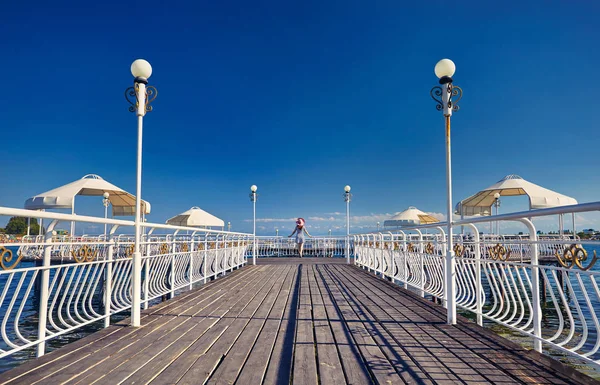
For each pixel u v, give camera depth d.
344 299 5.38
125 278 4.24
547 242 2.58
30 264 16.17
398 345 3.05
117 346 2.99
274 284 7.12
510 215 2.80
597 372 4.44
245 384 2.23
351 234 12.93
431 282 5.35
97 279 3.62
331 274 9.14
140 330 3.51
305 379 2.31
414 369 2.49
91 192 13.92
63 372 2.41
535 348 2.79
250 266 11.74
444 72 3.94
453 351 2.89
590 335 6.26
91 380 2.28
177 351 2.86
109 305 3.76
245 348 2.95
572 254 2.38
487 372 2.44
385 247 8.30
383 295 5.77
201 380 2.29
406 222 16.36
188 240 6.42
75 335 6.71
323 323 3.84
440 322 3.89
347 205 13.87
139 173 3.88
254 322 3.87
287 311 4.46
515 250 9.05
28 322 7.84
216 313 4.32
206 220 15.31
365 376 2.36
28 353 5.79
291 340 3.19
